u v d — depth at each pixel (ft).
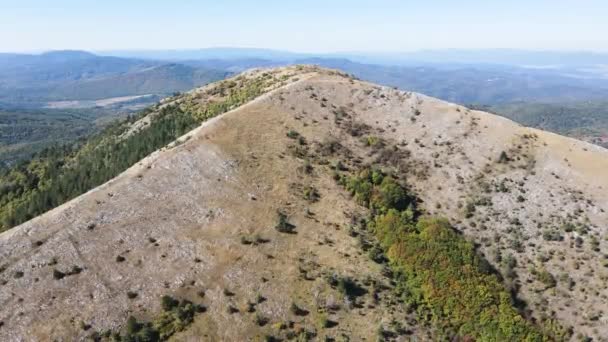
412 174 303.27
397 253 239.71
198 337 190.39
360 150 319.27
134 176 267.18
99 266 213.25
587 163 310.45
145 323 193.77
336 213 262.06
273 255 228.22
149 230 233.96
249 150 296.30
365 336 198.29
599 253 252.62
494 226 269.64
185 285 209.36
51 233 225.35
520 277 244.42
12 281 202.69
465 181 298.15
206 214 247.09
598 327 222.69
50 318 191.01
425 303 221.25
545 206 280.10
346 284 217.36
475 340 211.20
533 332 214.48
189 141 298.76
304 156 300.81
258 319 198.59
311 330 197.47
